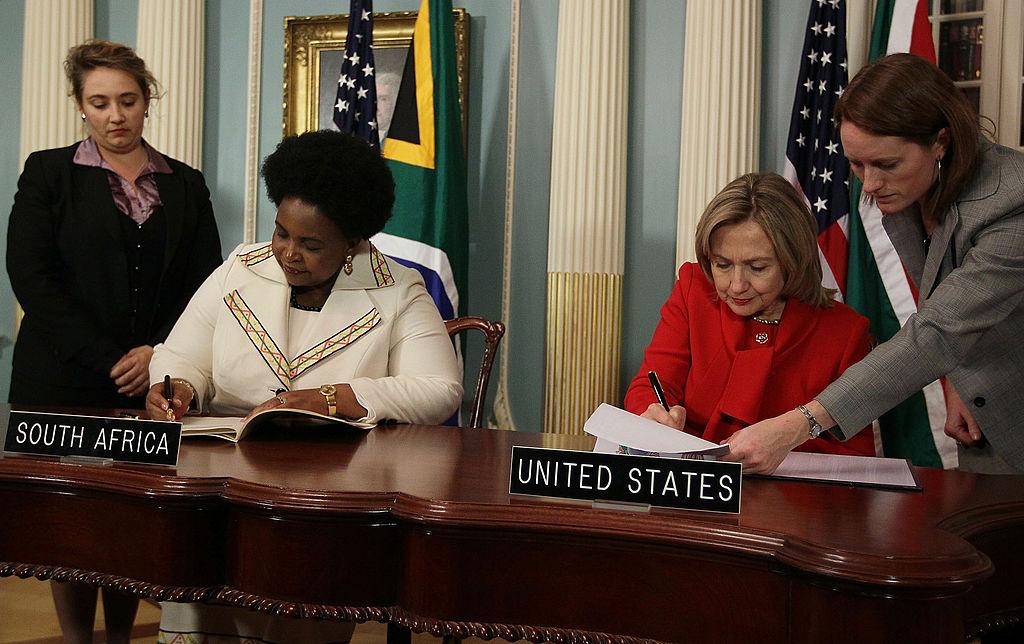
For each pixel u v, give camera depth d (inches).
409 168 163.0
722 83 165.3
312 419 88.4
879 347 74.0
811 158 156.8
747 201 83.3
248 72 193.0
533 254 178.9
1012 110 160.7
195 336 92.6
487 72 180.5
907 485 66.8
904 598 46.5
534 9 178.5
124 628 112.2
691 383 90.0
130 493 59.8
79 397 121.4
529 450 57.4
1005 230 77.5
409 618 55.6
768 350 86.2
